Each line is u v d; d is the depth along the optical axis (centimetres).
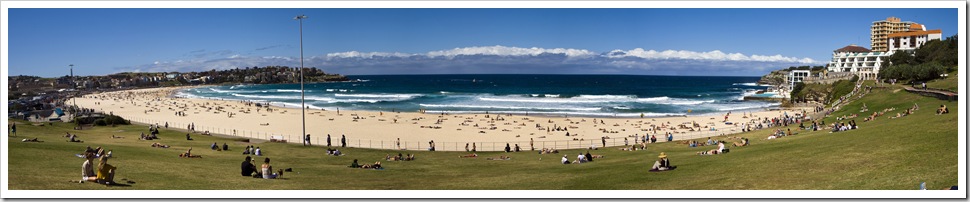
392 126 8288
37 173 2397
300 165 3584
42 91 19425
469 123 8706
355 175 3131
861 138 3359
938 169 2155
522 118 9531
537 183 2725
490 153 4706
